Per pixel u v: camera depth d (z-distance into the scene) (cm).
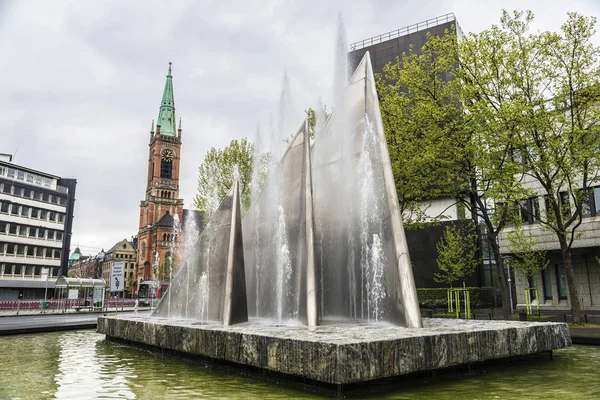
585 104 1842
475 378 841
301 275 1151
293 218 1277
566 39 1834
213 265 1381
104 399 695
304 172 1258
